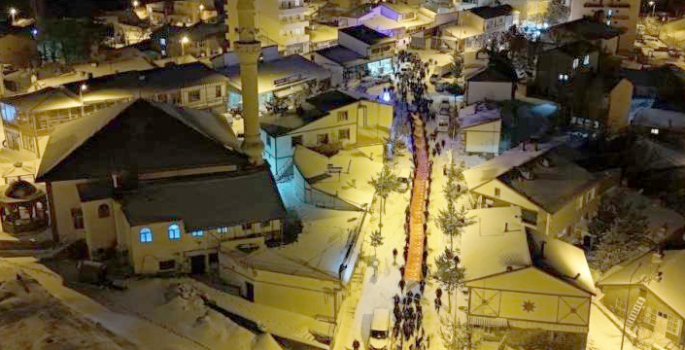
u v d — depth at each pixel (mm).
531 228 54531
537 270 46094
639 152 77062
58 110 77500
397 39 126500
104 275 51094
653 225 62406
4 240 57250
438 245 60625
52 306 45781
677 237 62281
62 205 56750
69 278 51594
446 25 134250
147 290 50250
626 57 130875
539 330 47406
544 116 89562
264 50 106500
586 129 90062
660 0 170000
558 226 60281
